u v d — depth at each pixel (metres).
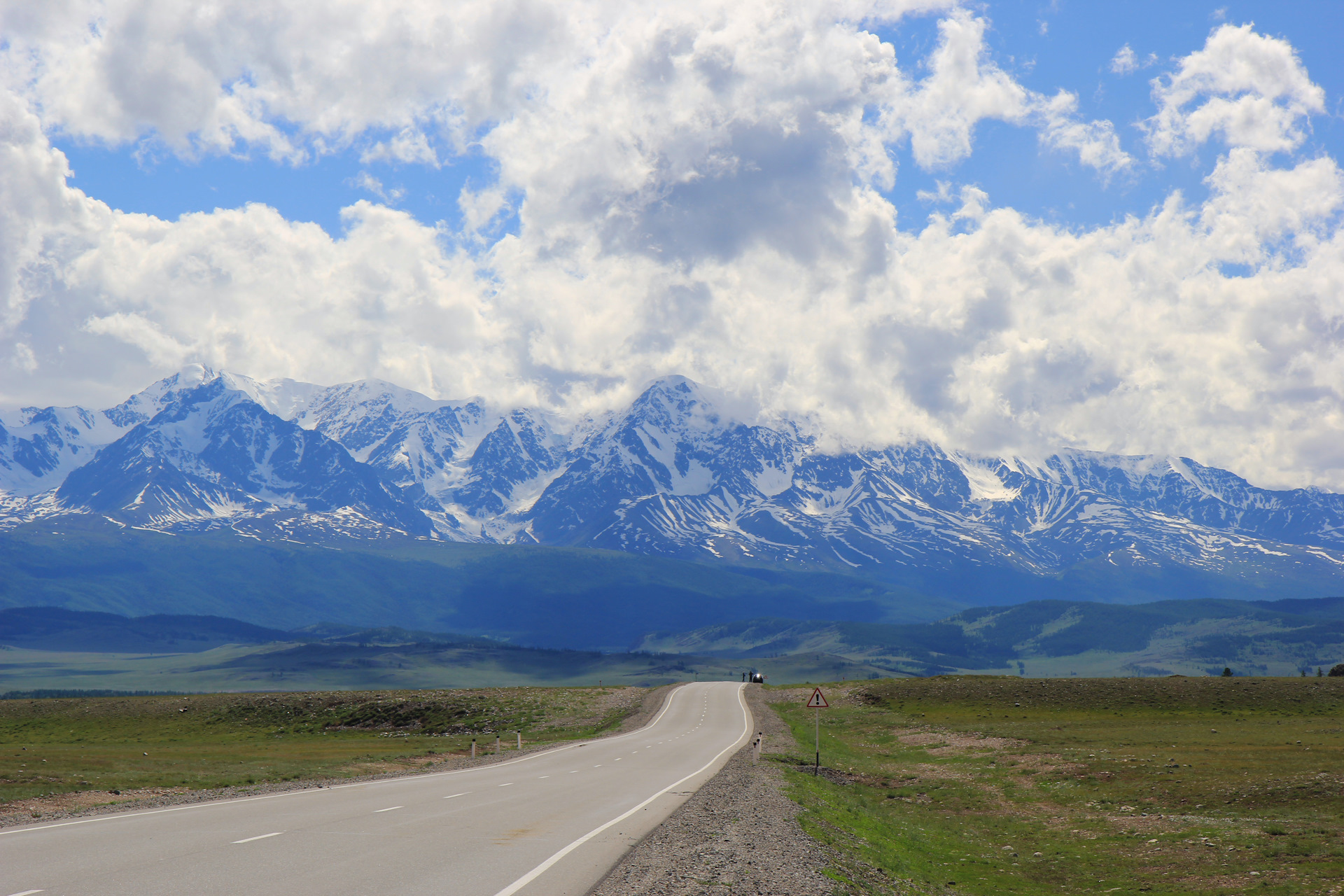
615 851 23.77
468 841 24.52
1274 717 91.56
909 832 40.66
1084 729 80.50
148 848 22.41
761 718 96.38
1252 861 33.56
